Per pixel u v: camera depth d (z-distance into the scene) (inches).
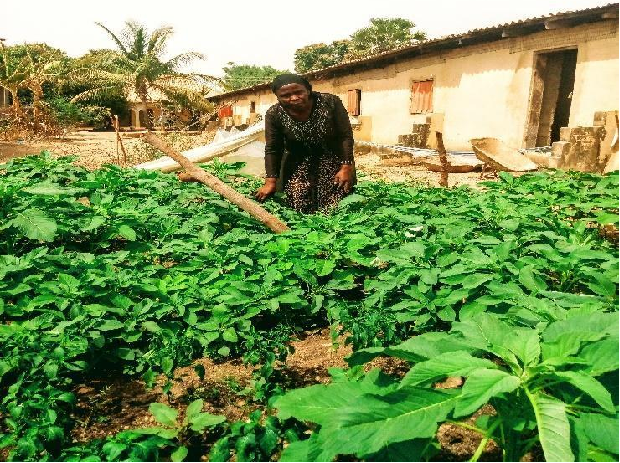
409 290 131.6
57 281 138.7
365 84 722.2
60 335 116.5
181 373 124.8
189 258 173.6
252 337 121.0
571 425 70.0
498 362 104.1
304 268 156.3
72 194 216.7
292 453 69.8
